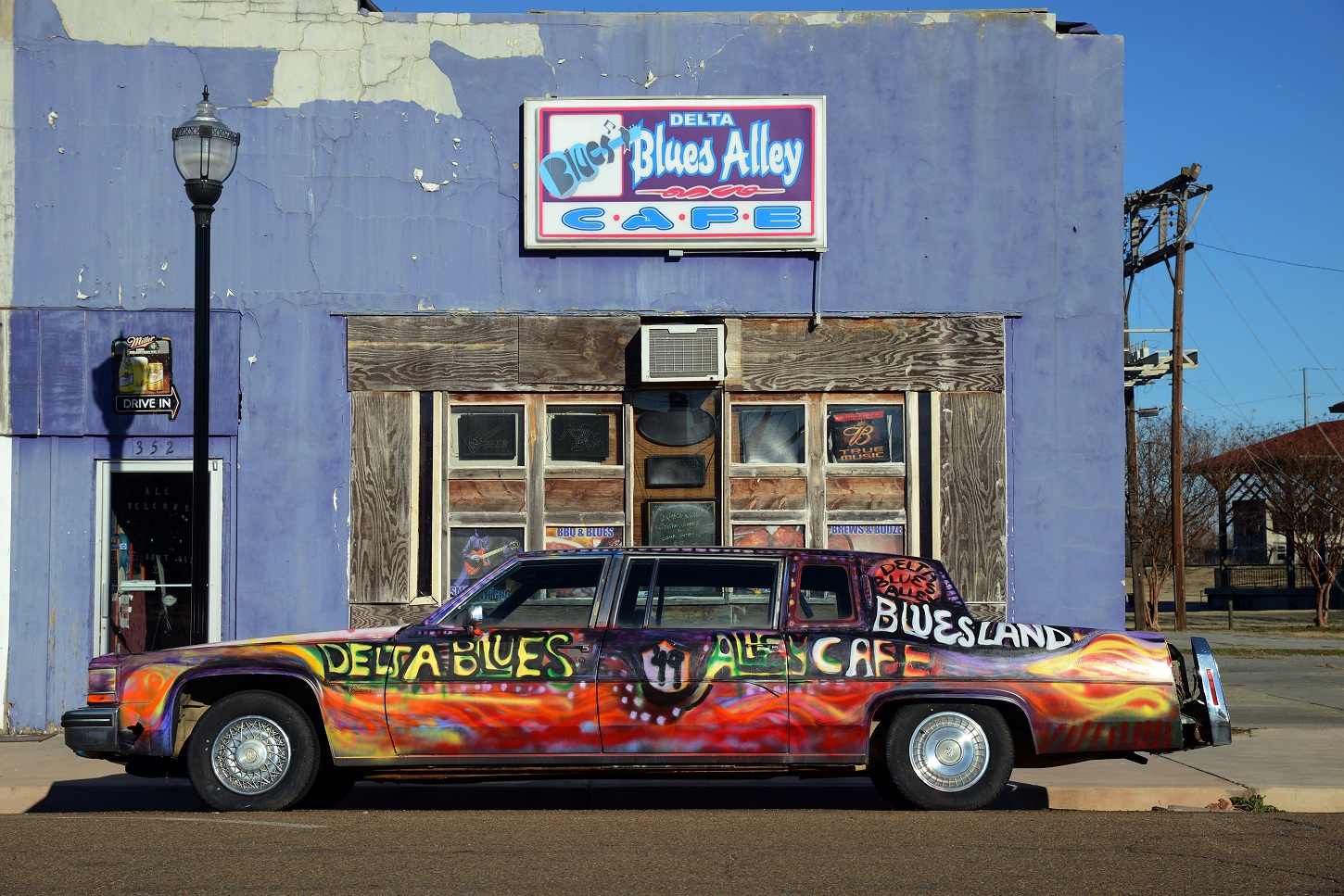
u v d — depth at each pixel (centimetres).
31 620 1212
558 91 1242
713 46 1244
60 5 1238
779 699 789
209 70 1238
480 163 1238
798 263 1234
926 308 1231
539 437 1234
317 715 807
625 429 1234
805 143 1229
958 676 793
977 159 1239
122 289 1226
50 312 1222
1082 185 1239
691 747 787
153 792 925
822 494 1233
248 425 1219
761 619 809
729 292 1234
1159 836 708
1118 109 1243
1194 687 818
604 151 1229
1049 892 565
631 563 823
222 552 1214
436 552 1219
